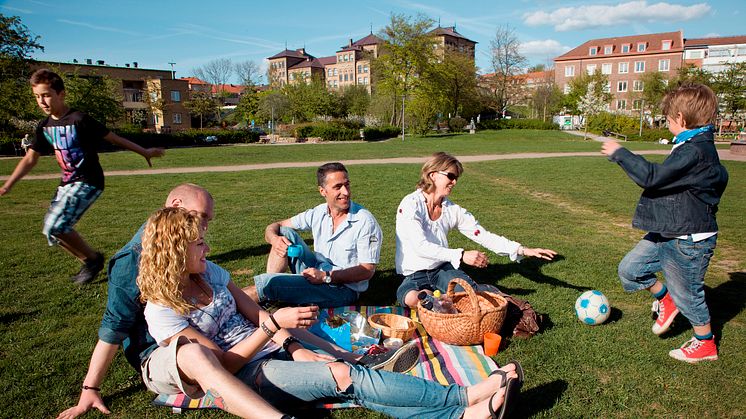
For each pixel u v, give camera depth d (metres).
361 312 4.20
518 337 3.79
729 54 73.50
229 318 2.90
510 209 9.46
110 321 2.71
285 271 4.43
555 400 2.97
